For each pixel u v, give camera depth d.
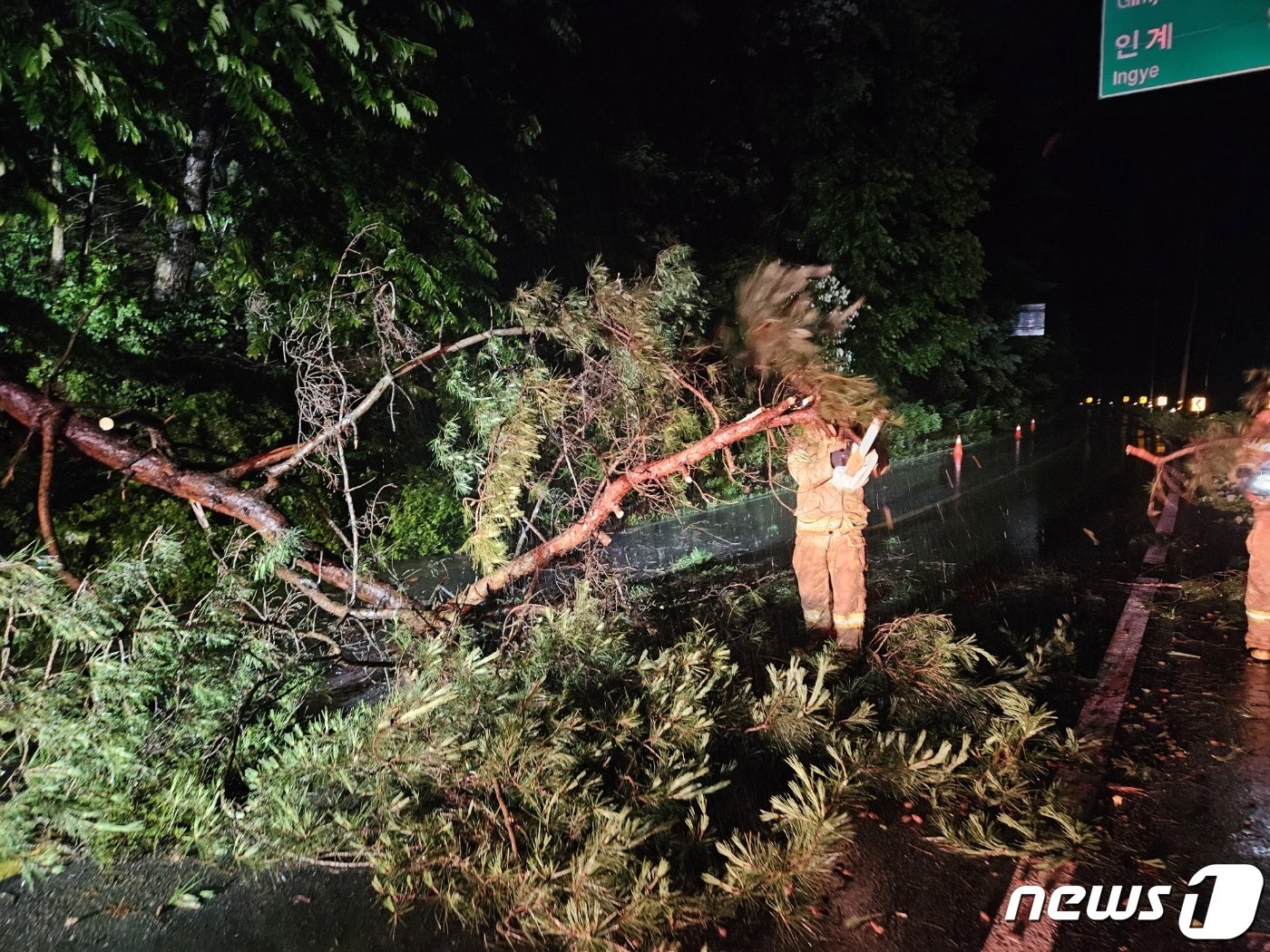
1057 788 3.80
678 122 15.56
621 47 13.45
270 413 6.82
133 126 4.91
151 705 3.93
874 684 4.94
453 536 7.79
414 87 7.21
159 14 4.92
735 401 6.04
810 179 16.50
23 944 2.96
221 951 2.93
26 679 3.55
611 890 2.96
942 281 18.52
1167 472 6.77
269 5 5.16
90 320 6.81
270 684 4.29
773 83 16.44
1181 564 8.50
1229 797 3.82
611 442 5.63
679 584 7.47
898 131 17.55
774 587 7.47
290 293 6.67
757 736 4.27
